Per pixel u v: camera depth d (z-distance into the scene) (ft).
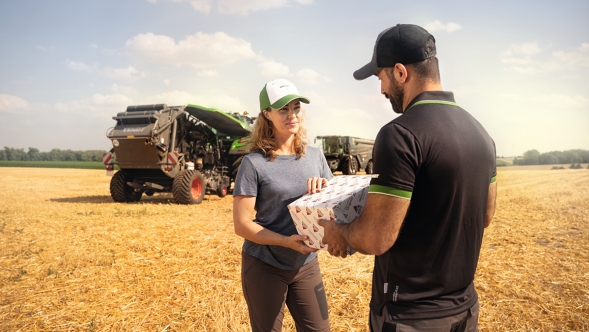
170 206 34.32
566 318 10.84
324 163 7.84
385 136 4.50
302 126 7.28
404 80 4.90
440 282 4.57
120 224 25.26
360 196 5.68
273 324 7.04
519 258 16.69
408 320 4.63
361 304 11.87
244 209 6.79
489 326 10.40
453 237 4.54
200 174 36.65
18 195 45.11
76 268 15.75
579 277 14.14
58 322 10.89
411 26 4.95
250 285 6.97
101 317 11.16
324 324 7.25
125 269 15.58
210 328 10.45
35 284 13.92
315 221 5.63
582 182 65.31
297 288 7.07
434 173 4.35
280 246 6.80
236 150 41.16
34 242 20.15
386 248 4.45
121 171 37.24
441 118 4.54
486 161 4.74
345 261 16.26
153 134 33.55
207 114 38.83
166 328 10.49
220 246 19.16
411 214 4.55
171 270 15.43
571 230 22.71
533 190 50.08
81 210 31.68
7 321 10.94
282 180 6.91
